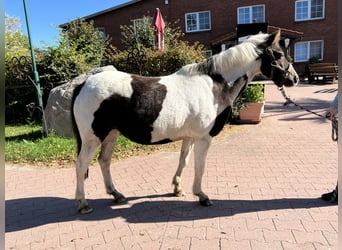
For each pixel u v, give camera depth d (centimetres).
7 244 305
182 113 327
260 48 355
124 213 360
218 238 300
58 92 698
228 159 546
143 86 324
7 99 1013
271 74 358
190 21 2331
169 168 511
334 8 2066
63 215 362
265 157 549
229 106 355
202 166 356
